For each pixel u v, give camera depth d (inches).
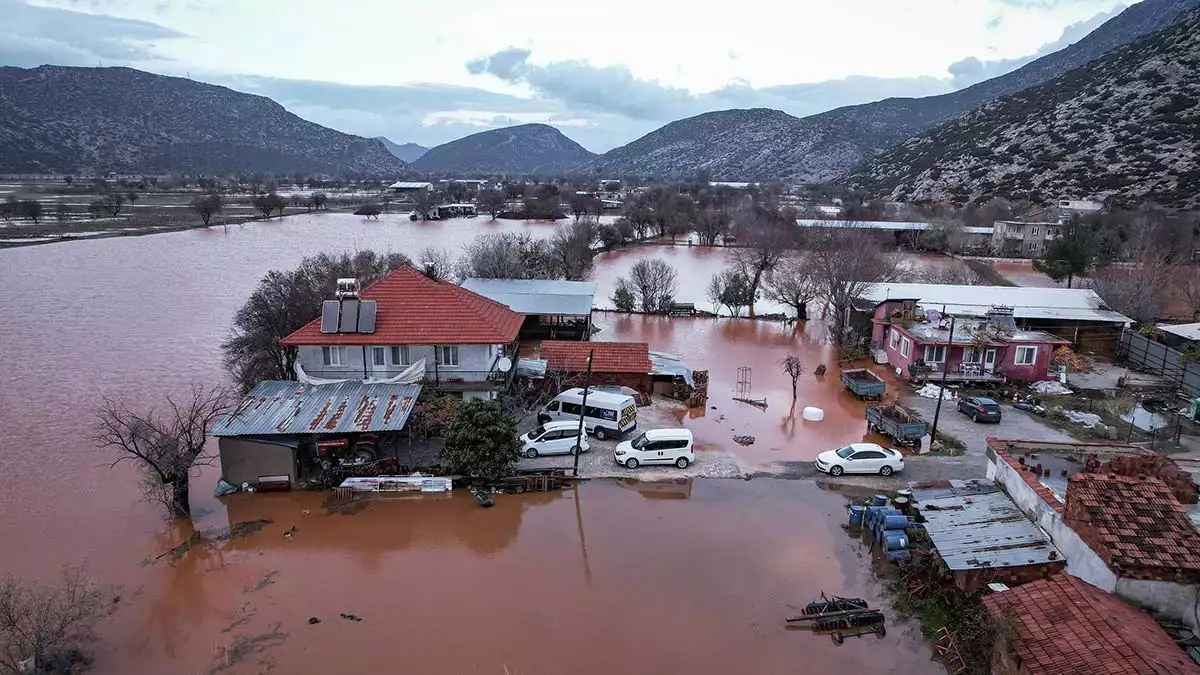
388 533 999.6
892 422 1304.1
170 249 3794.3
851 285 2082.9
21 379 1633.9
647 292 2539.4
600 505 1087.0
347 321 1309.1
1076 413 1435.8
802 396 1617.9
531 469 1174.3
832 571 911.7
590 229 4104.3
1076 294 2060.8
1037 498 830.5
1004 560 773.9
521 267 2561.5
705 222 4493.1
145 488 1068.5
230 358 1663.4
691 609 829.2
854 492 1131.3
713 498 1112.2
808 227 3823.8
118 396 1529.3
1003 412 1483.8
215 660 733.3
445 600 843.4
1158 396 1546.5
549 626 794.8
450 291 1412.4
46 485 1122.7
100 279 2888.8
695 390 1535.4
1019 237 3971.5
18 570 887.1
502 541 980.6
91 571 890.1
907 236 4274.1
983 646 687.1
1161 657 565.9
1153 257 2466.8
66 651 737.0
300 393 1227.2
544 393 1456.7
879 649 762.2
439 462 1174.3
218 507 1063.6
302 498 1091.3
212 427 1104.2
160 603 831.7
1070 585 668.1
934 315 1791.3
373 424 1115.9
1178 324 2007.9
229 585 869.8
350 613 815.7
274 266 3275.1
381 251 3747.5
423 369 1306.6
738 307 2593.5
